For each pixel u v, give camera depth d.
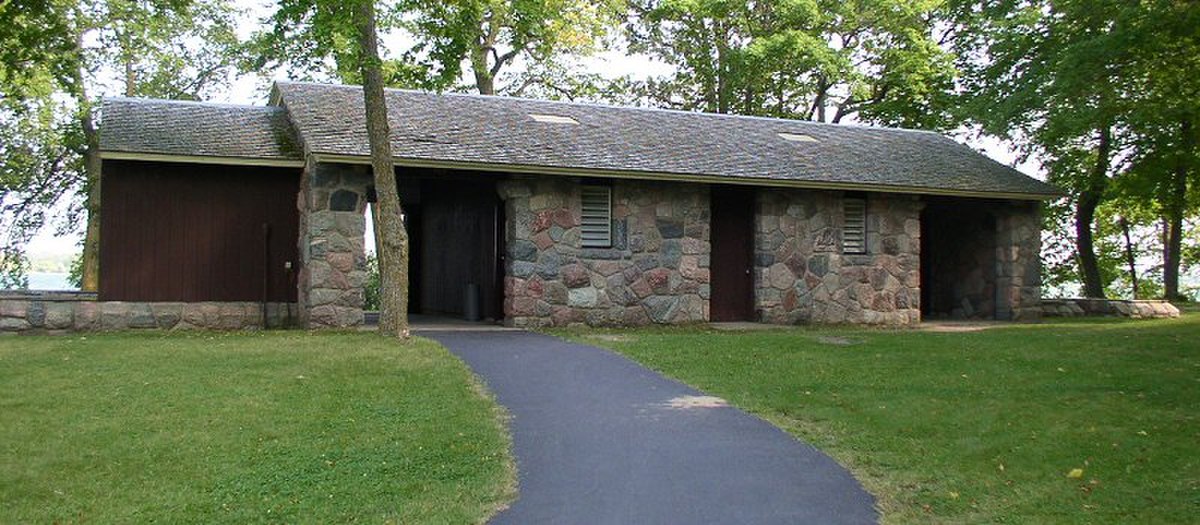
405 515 5.53
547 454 6.79
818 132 19.55
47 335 12.55
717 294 16.39
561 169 13.95
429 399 8.30
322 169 13.41
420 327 14.26
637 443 7.09
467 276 16.95
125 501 5.69
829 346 11.83
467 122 15.55
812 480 6.25
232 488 5.94
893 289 17.03
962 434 7.35
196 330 13.48
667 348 11.45
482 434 7.23
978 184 17.39
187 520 5.42
